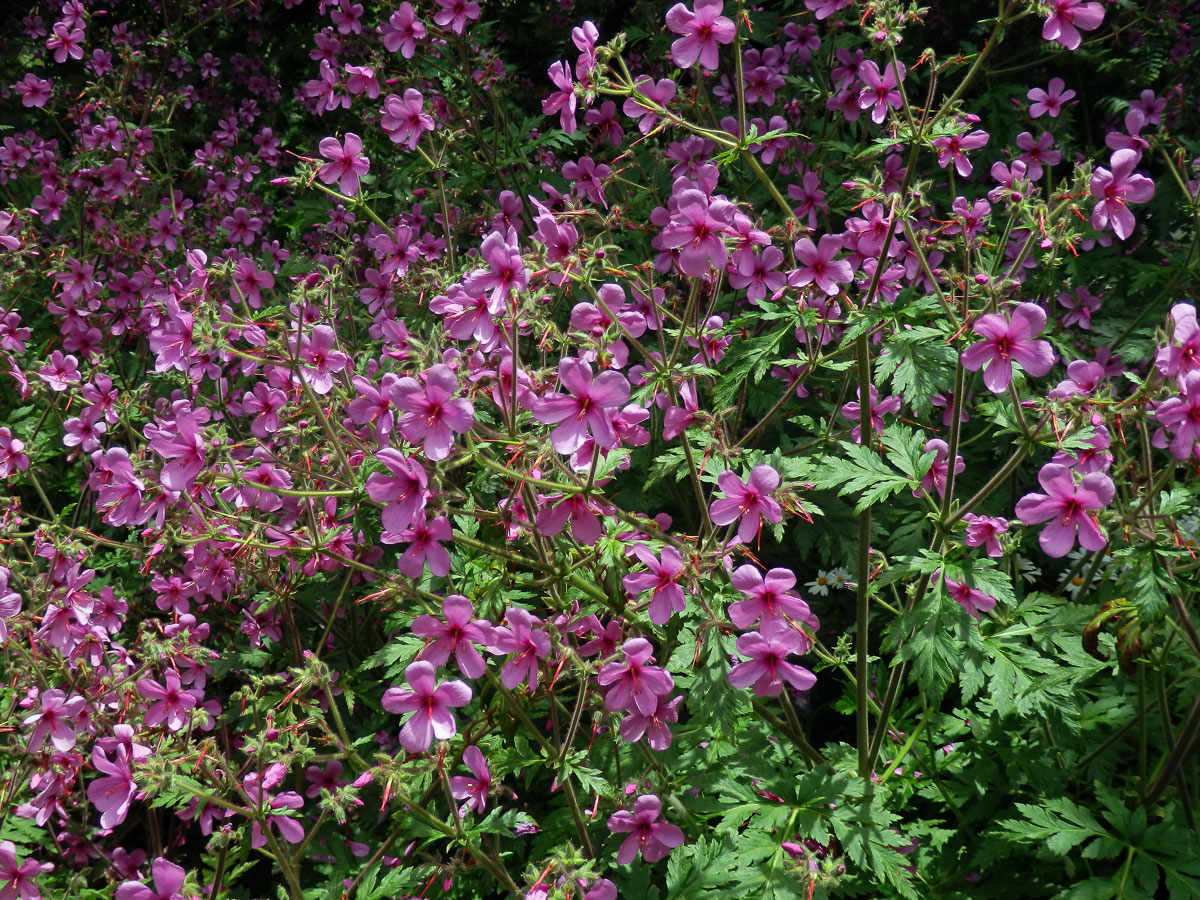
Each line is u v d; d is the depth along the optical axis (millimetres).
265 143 1614
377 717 875
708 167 668
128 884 584
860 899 707
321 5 1248
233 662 851
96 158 1341
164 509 670
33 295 1312
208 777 624
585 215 751
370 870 672
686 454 671
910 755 743
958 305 662
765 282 695
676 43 658
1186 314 554
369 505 788
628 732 624
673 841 640
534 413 574
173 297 733
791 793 665
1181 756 683
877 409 765
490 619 668
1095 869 702
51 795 713
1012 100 1162
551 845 722
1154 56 1317
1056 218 645
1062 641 678
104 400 907
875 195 648
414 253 912
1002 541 750
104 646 772
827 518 914
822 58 1074
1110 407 588
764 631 594
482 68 1149
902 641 643
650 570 599
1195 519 702
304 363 700
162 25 1939
